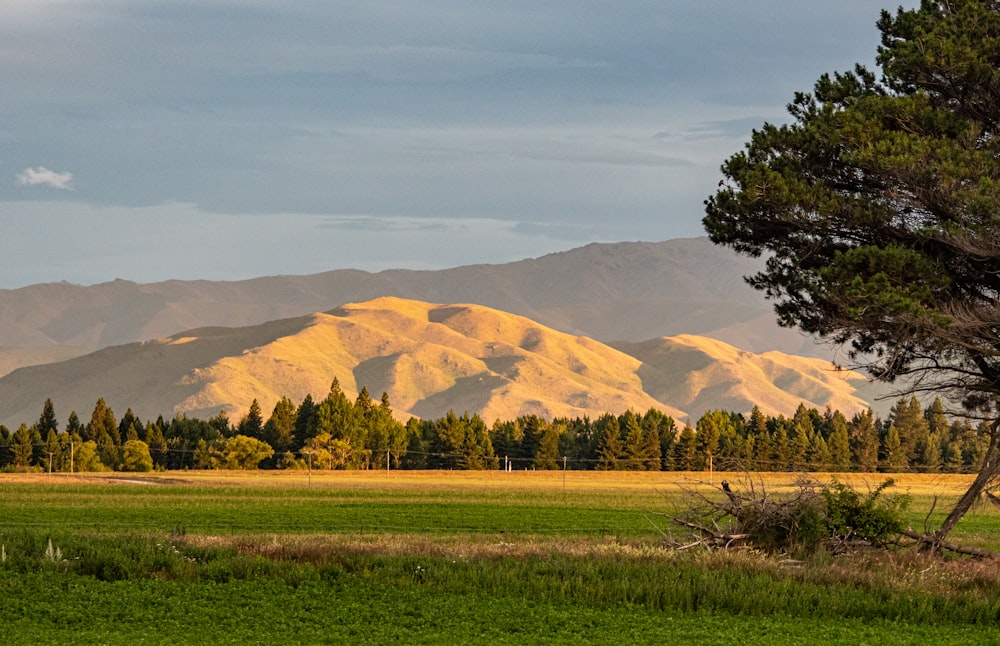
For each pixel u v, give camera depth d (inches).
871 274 2625.5
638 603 2289.6
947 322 2551.7
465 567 2588.6
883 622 2156.7
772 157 2933.1
